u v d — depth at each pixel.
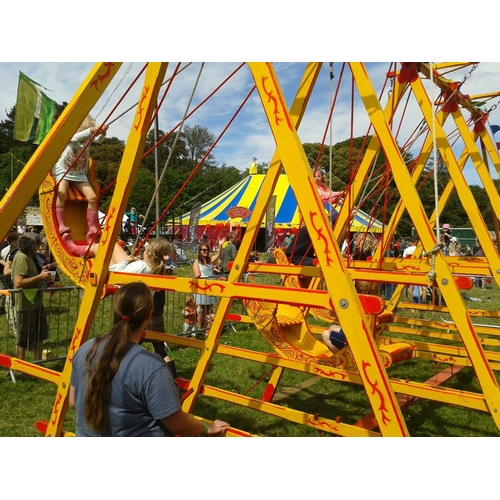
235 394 3.69
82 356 2.29
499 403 2.97
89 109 3.06
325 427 3.31
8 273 8.44
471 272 4.72
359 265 5.01
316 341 4.93
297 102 3.54
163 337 4.33
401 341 4.96
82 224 5.47
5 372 5.57
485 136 6.03
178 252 20.20
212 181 40.03
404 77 3.94
